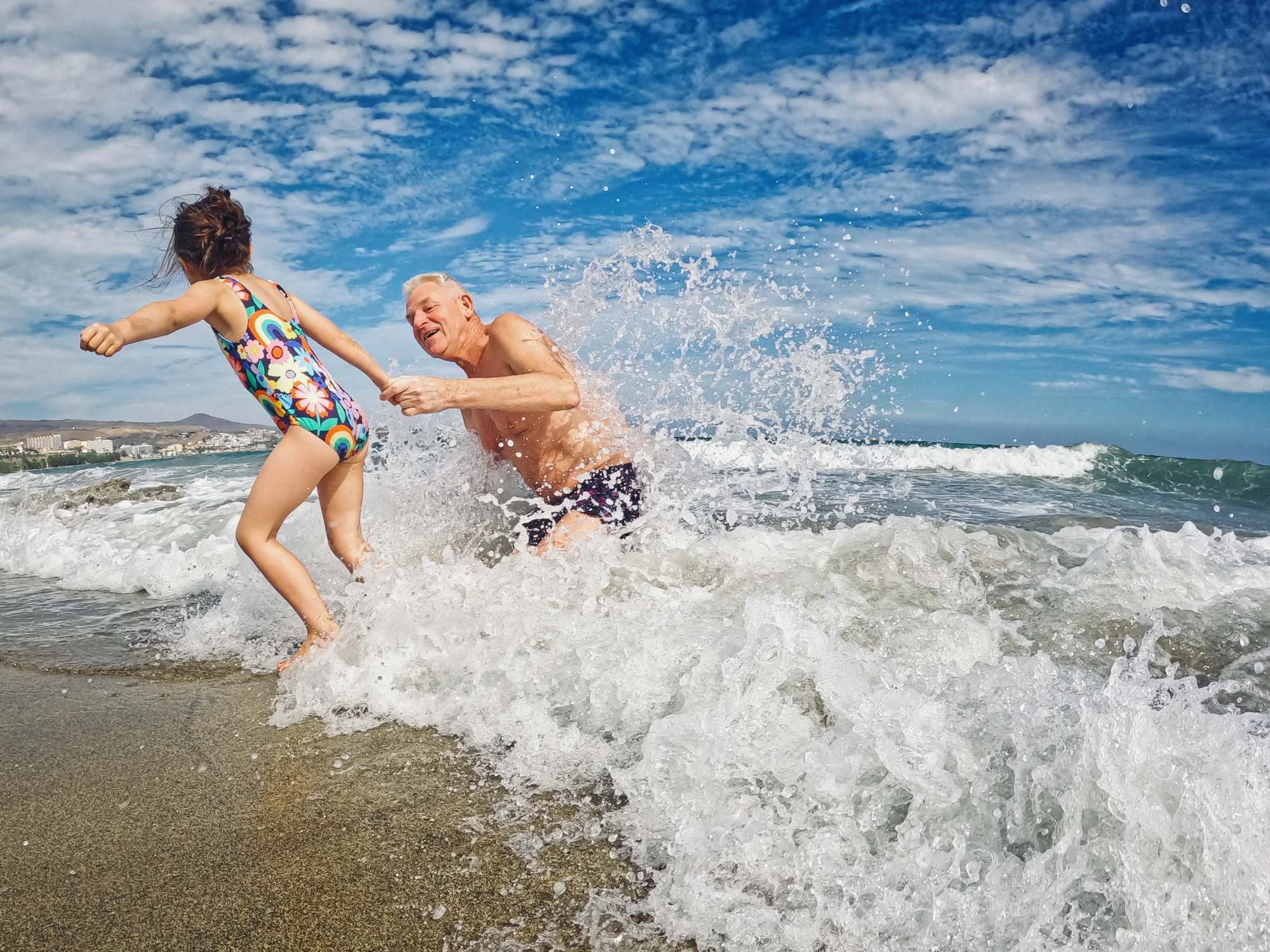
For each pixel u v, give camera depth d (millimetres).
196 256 3201
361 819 1922
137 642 3480
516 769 2139
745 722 2008
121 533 6012
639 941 1471
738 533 3871
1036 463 10062
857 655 2283
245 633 3500
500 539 3969
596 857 1737
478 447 4133
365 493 4547
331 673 2748
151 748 2373
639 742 2209
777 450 4383
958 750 1740
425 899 1607
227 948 1475
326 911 1573
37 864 1766
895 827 1689
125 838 1866
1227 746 1547
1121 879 1446
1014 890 1461
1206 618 2891
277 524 3098
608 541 3525
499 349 3652
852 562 3395
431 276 3793
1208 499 7504
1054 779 1617
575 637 2656
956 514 5961
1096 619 2883
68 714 2670
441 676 2703
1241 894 1377
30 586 4758
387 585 3133
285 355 3164
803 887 1577
